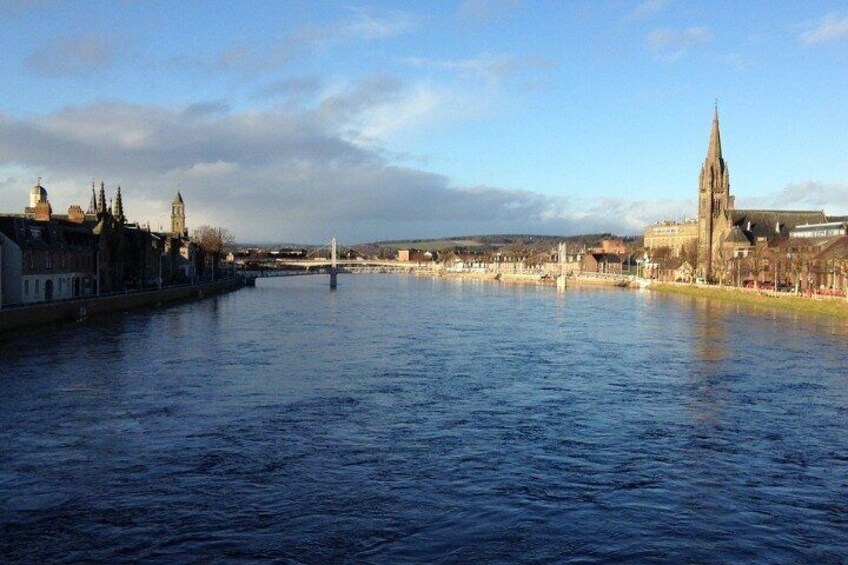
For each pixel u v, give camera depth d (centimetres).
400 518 3841
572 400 6594
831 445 5172
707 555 3478
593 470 4606
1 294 11838
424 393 6881
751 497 4175
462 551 3488
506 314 16400
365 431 5466
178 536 3603
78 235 15438
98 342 10038
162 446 5019
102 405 6206
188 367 8175
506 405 6381
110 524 3728
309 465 4653
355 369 8225
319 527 3725
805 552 3519
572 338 11388
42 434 5278
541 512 3938
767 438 5344
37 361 8331
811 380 7594
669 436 5381
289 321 14200
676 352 9681
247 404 6328
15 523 3728
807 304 16338
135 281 18850
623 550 3519
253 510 3922
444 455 4881
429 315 16075
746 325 13225
